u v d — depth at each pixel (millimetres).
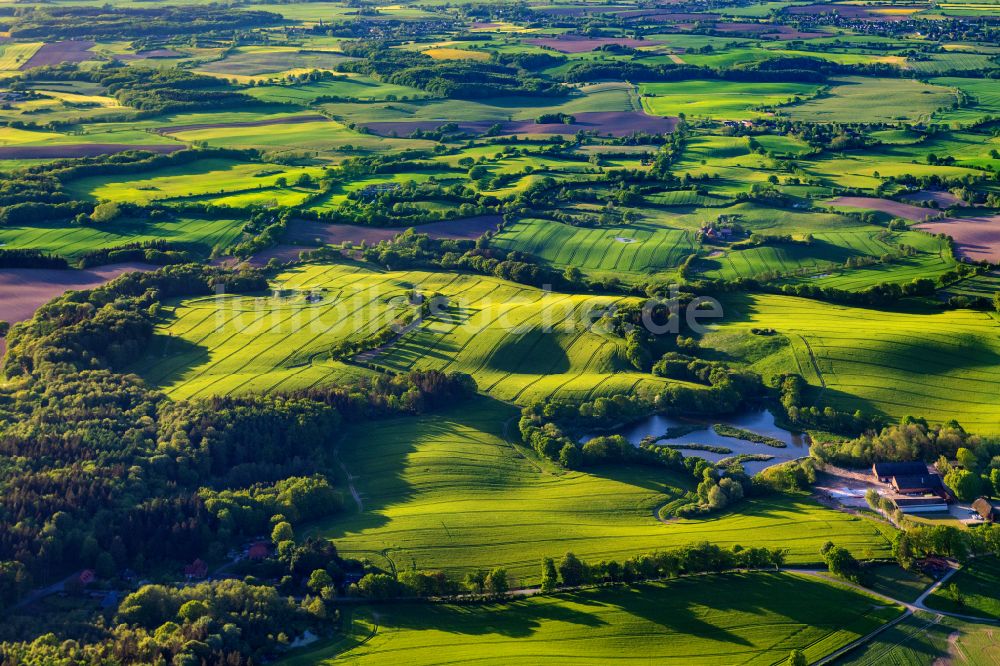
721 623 170000
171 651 155875
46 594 172500
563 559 180000
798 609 172375
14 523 181250
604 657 162750
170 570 181125
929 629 167375
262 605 168750
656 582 179875
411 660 161000
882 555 184125
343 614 173125
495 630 169375
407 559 186125
